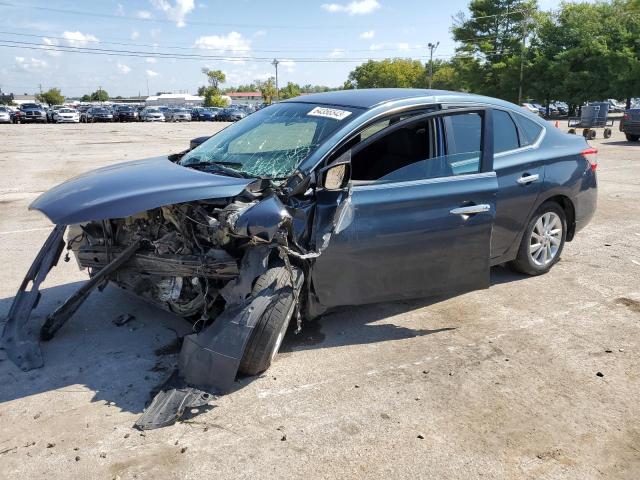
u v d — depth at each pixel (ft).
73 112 146.20
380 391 10.82
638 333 13.51
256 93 507.30
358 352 12.42
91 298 15.06
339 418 9.92
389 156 13.42
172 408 9.80
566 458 8.95
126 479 8.29
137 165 13.62
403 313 14.60
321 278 11.60
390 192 12.09
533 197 15.75
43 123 142.20
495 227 14.98
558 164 16.44
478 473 8.56
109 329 13.25
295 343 12.82
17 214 25.95
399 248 12.25
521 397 10.69
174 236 11.56
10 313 12.72
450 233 12.78
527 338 13.21
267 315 10.78
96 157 51.49
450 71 280.92
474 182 13.16
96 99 553.23
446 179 12.84
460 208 12.83
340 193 11.34
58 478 8.29
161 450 8.95
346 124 12.32
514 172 15.12
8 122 136.77
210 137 16.03
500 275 17.52
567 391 10.91
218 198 11.07
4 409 10.01
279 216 10.08
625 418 10.05
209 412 10.02
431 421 9.88
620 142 64.13
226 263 10.83
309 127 12.83
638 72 139.74
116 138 79.77
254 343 10.75
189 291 11.73
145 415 9.67
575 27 158.10
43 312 14.11
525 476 8.52
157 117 161.68
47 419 9.73
